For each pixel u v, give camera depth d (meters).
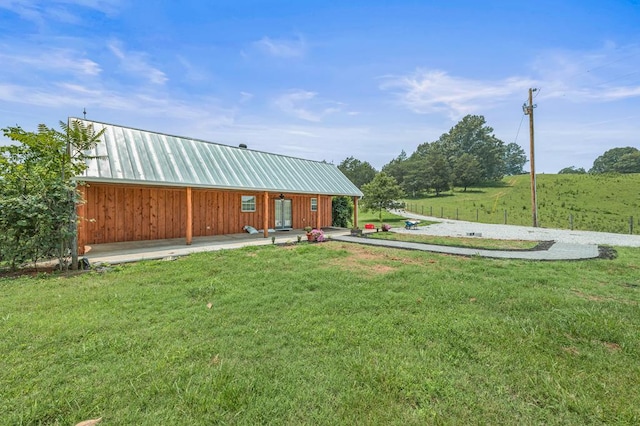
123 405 2.02
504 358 2.63
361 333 3.13
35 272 5.89
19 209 5.57
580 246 9.48
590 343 2.95
